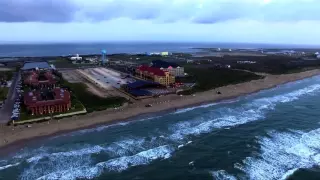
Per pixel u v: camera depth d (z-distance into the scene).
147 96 125.19
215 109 110.75
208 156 69.50
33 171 62.97
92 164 66.00
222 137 81.19
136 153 71.69
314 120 95.12
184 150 73.25
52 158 69.06
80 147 75.31
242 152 71.19
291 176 59.41
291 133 82.94
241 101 124.25
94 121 94.88
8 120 92.38
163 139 80.38
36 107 97.12
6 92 132.38
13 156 70.00
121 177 60.50
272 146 74.12
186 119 98.19
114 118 98.19
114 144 77.12
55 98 102.38
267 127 88.44
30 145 76.12
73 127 89.19
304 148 72.56
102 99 120.19
